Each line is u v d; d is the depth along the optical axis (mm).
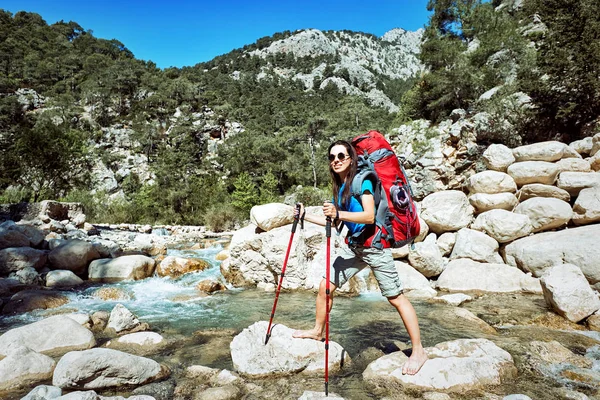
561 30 12305
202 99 106062
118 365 2832
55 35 146375
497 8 32812
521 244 6172
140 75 122312
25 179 17953
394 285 2826
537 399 2539
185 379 2959
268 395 2639
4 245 7465
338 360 3170
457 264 6320
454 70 20938
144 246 11000
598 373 2945
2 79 98188
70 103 98375
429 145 13953
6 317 4863
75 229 11367
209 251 11516
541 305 4930
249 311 5121
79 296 5980
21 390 2770
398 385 2742
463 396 2578
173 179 52969
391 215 2727
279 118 104750
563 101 12086
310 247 6543
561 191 6719
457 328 4105
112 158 73312
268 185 39062
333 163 2842
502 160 7773
